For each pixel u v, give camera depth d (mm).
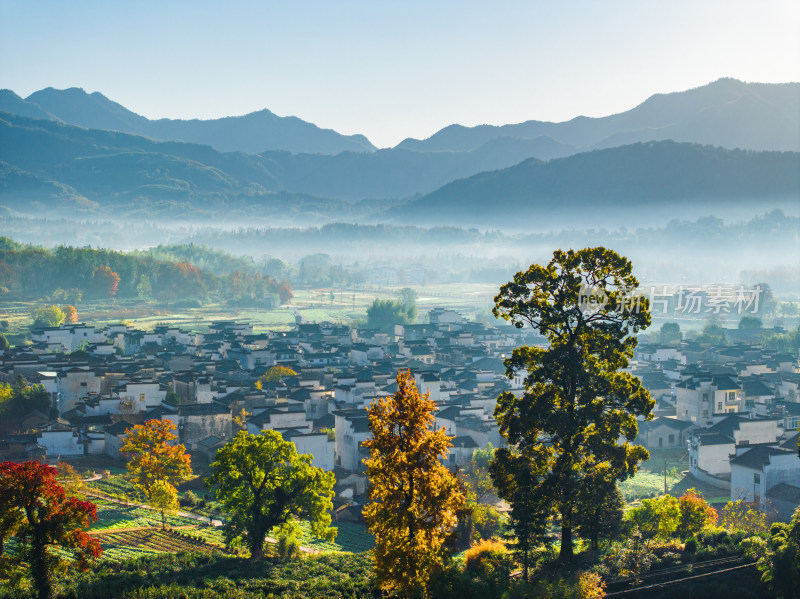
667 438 194625
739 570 85000
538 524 86812
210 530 127688
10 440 175875
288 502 110938
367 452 172250
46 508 84375
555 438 88062
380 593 86000
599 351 89312
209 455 173500
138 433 134750
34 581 84188
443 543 74125
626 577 83812
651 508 105812
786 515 130125
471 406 197875
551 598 74250
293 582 92875
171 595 86062
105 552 112125
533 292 91562
